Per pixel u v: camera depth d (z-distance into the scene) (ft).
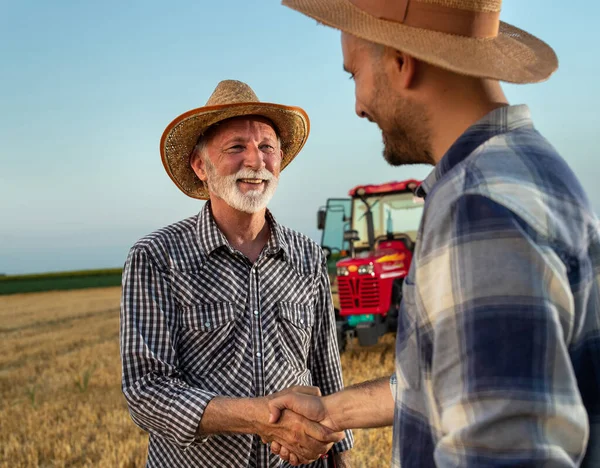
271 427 5.82
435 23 3.58
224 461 6.42
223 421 5.94
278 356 6.95
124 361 6.35
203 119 7.00
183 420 5.96
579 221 3.28
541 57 3.96
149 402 6.12
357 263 28.12
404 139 3.96
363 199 30.32
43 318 75.72
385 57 3.80
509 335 2.80
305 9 3.92
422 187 3.78
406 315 3.59
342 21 3.76
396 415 3.56
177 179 8.20
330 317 7.95
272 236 7.25
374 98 3.93
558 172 3.38
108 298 118.32
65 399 24.91
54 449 17.52
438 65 3.35
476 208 3.08
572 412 2.79
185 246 6.97
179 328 6.69
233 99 7.13
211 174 7.19
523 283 2.85
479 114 3.64
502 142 3.43
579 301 3.15
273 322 7.03
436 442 3.18
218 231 6.93
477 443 2.76
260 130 7.27
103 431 19.34
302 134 8.19
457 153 3.54
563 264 3.04
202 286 6.79
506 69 3.52
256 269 7.09
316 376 7.91
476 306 2.90
